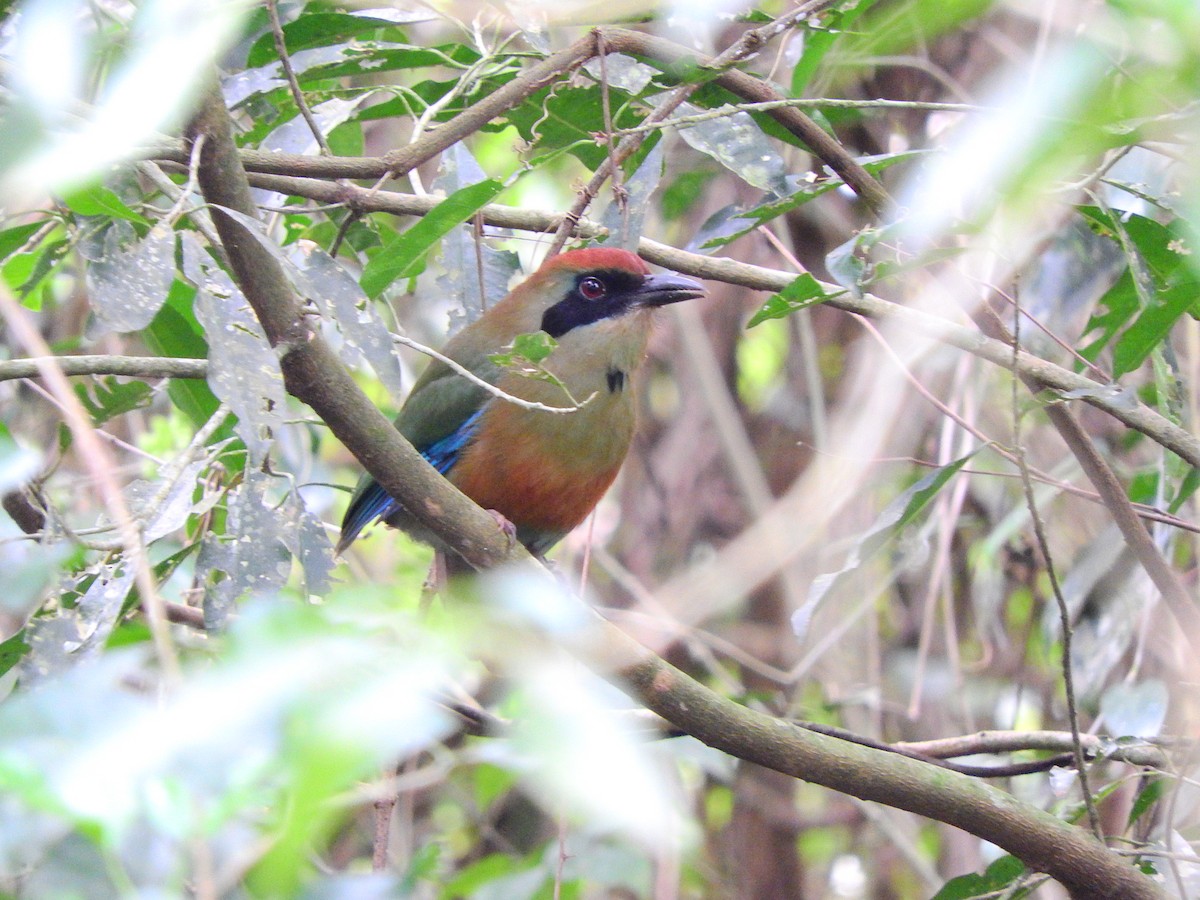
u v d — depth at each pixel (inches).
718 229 376.2
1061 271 396.8
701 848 559.2
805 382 569.6
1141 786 371.9
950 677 513.7
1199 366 392.8
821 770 278.2
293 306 246.5
